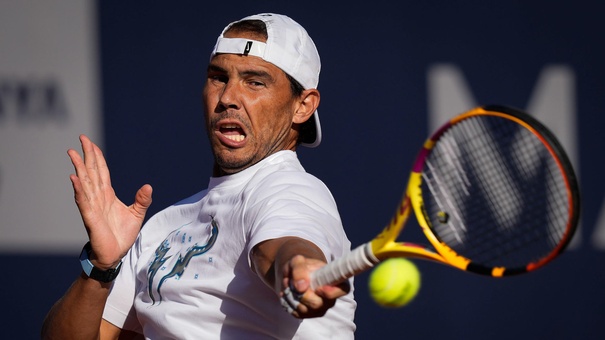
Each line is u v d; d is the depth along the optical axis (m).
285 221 8.05
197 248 9.49
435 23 20.44
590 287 20.59
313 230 7.95
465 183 9.49
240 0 20.34
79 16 20.02
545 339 20.53
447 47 20.44
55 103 19.92
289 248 7.49
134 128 20.06
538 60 20.53
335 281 7.21
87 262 9.95
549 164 9.93
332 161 20.11
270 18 10.23
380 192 20.20
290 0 20.23
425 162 8.51
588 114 20.58
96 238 9.62
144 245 10.65
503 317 20.52
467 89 20.42
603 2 20.64
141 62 20.14
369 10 20.31
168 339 9.45
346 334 9.63
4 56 19.83
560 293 20.61
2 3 19.81
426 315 20.36
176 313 9.31
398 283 8.10
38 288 19.94
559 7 20.61
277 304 8.96
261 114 9.87
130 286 10.64
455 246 8.89
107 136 20.02
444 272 20.42
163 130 20.12
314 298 7.03
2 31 19.83
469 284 20.45
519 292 20.56
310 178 9.13
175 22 20.20
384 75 20.30
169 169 20.08
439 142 9.22
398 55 20.31
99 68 20.03
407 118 20.31
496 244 9.89
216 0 20.27
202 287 9.16
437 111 20.38
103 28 20.08
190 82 20.20
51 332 10.43
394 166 20.23
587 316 20.58
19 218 19.84
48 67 19.91
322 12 20.25
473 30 20.48
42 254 19.92
